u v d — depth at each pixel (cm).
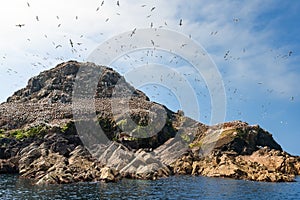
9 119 11169
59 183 6100
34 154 7700
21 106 12575
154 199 4806
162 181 6919
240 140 10625
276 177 7594
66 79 14450
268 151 10119
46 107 12294
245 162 8725
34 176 6825
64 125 9806
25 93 14562
